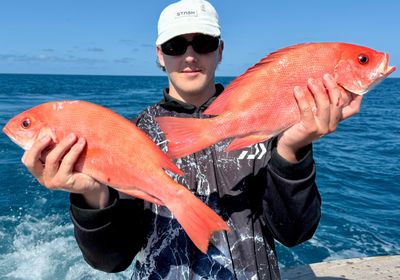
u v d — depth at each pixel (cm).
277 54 74
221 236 81
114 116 68
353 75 72
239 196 83
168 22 93
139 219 84
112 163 67
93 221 73
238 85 74
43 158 68
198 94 95
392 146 557
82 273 198
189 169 86
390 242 232
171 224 82
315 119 69
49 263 208
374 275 147
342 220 263
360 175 383
